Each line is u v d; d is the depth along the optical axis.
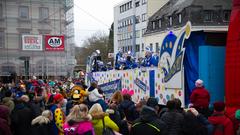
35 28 48.00
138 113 9.24
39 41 41.38
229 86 7.93
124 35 78.94
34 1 47.97
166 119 7.29
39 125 8.88
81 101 11.56
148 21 65.56
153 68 11.84
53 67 47.06
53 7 48.91
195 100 8.90
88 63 24.70
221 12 50.69
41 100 13.04
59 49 41.19
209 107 9.21
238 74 7.72
